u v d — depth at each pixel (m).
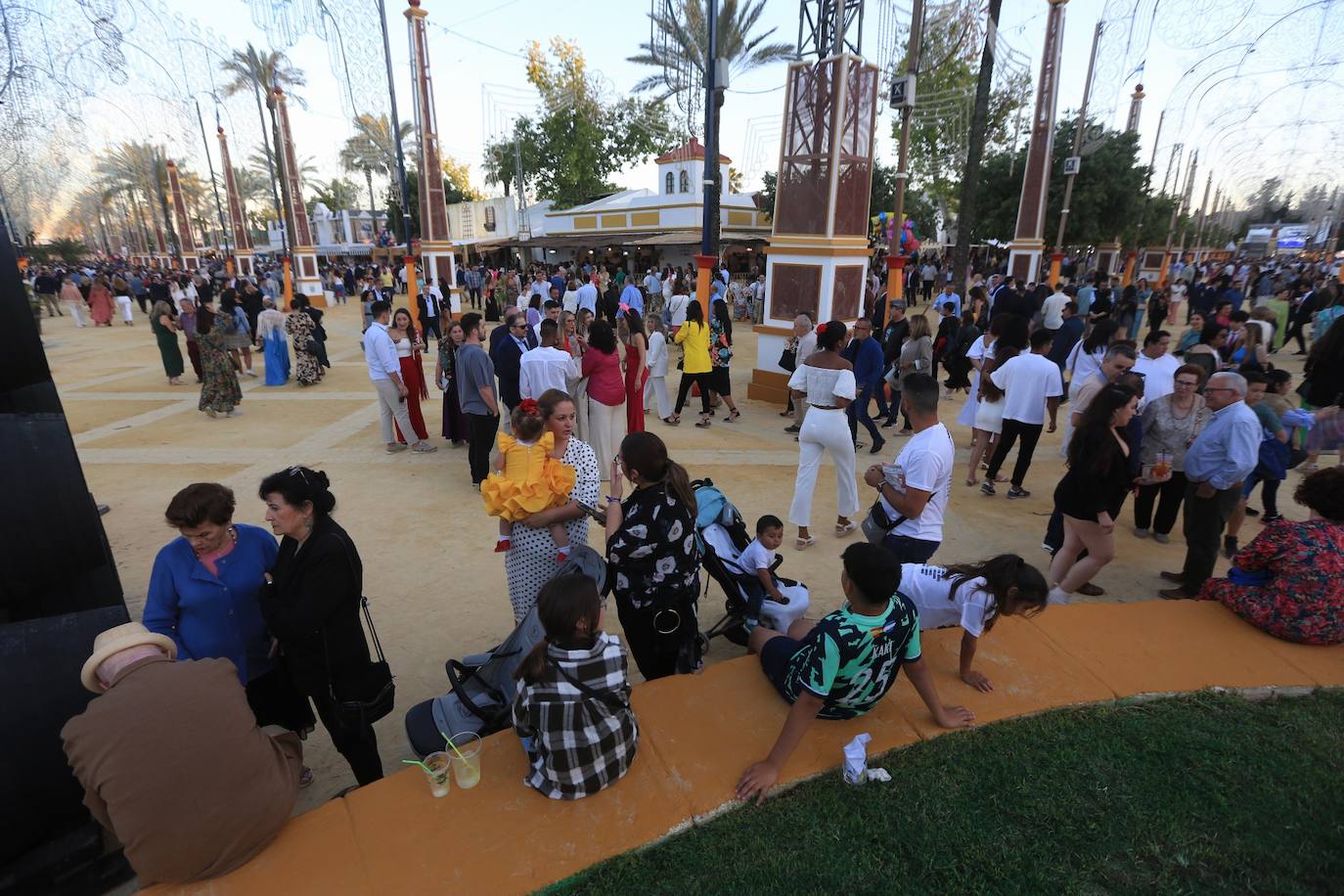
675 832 2.63
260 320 12.42
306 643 2.83
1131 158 27.98
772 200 36.31
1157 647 3.83
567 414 3.67
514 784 2.79
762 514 6.52
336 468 7.93
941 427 3.94
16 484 2.99
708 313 13.00
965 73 15.98
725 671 3.51
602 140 32.97
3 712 2.53
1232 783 2.92
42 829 2.63
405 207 19.50
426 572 5.45
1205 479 4.57
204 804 2.22
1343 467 3.91
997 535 6.11
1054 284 21.61
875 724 3.21
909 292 27.25
